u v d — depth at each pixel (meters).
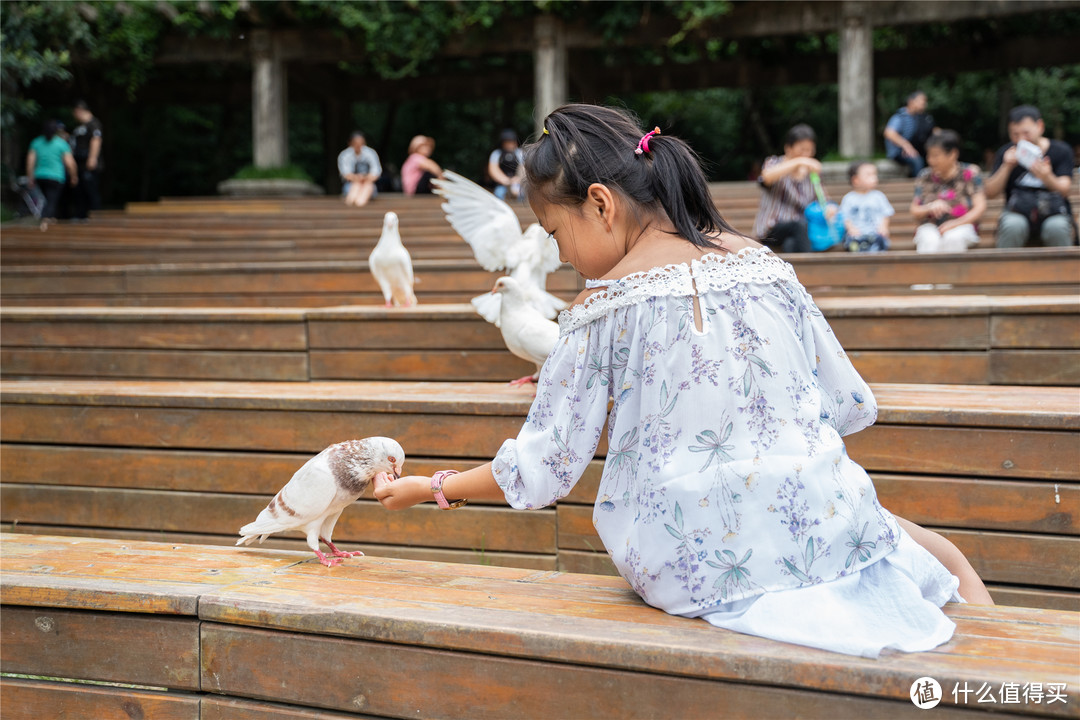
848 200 6.40
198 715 1.65
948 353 3.24
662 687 1.35
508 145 10.98
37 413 3.03
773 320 1.50
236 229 9.70
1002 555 2.22
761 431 1.45
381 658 1.53
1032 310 3.13
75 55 13.30
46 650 1.75
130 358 3.92
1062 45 15.29
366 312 3.64
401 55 13.17
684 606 1.47
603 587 1.71
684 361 1.46
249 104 20.00
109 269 5.79
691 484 1.44
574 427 1.55
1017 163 5.66
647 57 17.53
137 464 2.95
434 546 2.69
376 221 9.45
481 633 1.45
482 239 3.41
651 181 1.56
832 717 1.26
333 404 2.79
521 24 12.96
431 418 2.73
